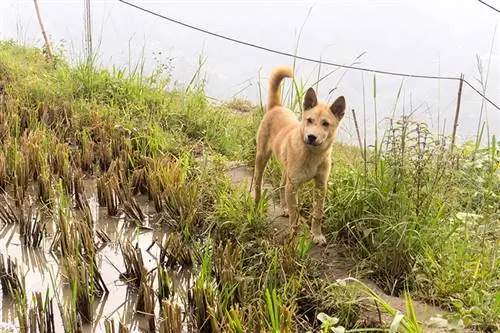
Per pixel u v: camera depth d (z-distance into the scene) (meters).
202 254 2.45
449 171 2.74
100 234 2.60
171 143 3.43
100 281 2.28
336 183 2.71
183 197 2.74
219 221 2.61
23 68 4.61
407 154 2.51
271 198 2.98
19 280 2.25
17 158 3.01
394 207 2.43
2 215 2.69
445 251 2.28
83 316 2.09
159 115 3.85
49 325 1.97
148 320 2.08
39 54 5.33
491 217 2.49
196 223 2.71
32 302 2.06
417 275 2.21
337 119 2.47
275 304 1.91
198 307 2.03
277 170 3.13
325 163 2.50
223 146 3.71
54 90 4.11
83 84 4.23
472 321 1.98
